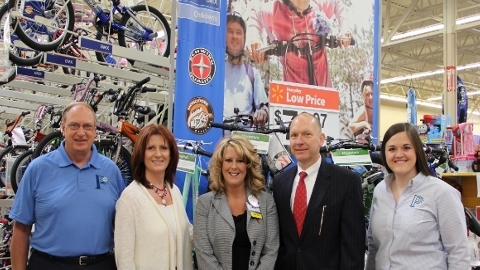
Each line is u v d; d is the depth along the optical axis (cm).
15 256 237
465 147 435
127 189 236
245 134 354
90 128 242
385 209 232
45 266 229
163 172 248
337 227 241
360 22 496
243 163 251
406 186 229
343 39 484
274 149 378
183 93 374
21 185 238
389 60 1558
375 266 236
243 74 429
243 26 431
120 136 443
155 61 478
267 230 247
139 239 229
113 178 252
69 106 245
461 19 1037
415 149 227
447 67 1053
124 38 540
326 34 475
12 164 512
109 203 243
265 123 437
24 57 539
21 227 238
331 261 239
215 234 242
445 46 1063
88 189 239
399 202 228
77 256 229
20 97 642
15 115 821
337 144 357
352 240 236
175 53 414
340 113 477
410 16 1237
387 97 1711
